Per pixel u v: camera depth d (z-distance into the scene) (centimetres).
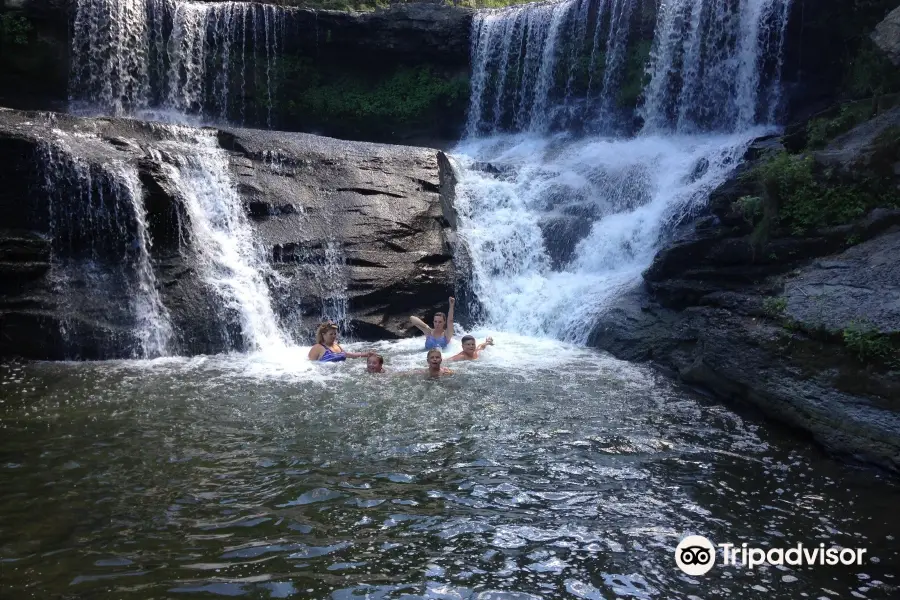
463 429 759
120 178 1179
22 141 1130
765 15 1705
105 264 1170
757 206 1059
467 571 480
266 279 1255
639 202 1539
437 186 1477
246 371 1002
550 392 904
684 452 710
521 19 2211
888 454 661
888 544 529
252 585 455
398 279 1322
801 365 796
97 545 502
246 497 586
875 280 834
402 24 2220
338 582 462
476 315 1387
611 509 580
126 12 1994
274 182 1363
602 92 2073
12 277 1084
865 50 1490
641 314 1161
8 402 830
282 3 2322
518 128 2245
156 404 831
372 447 703
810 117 1320
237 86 2173
